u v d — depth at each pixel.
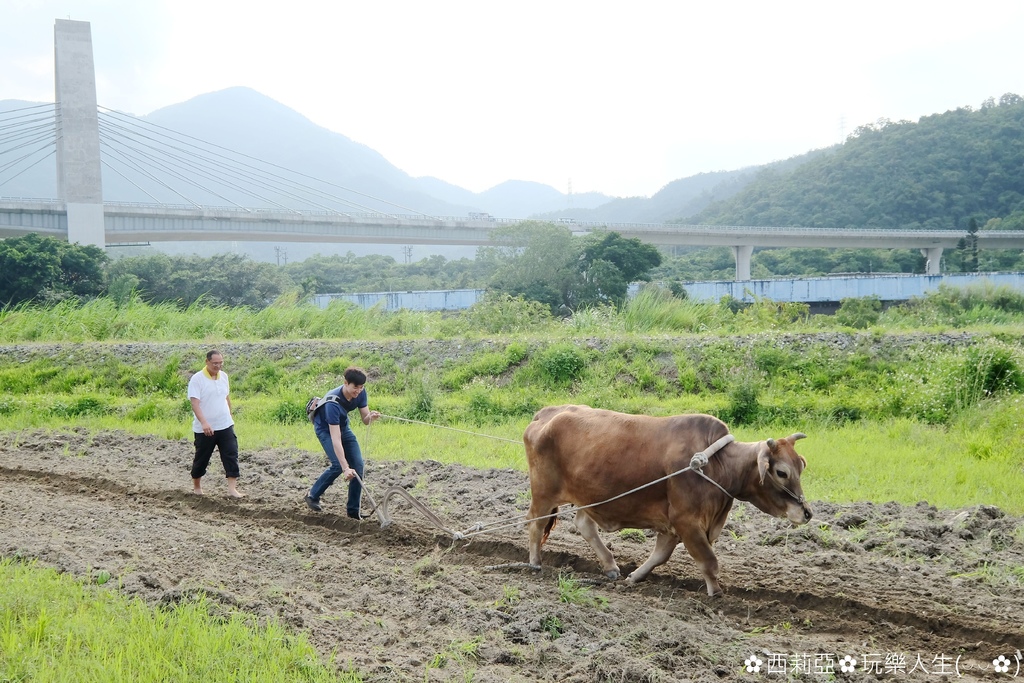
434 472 11.32
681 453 6.97
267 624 6.19
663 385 17.45
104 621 5.98
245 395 19.36
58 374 20.94
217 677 5.28
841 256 104.44
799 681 5.66
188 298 58.38
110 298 29.06
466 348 20.36
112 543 8.25
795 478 6.76
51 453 12.88
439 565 7.89
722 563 7.87
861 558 7.91
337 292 80.00
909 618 6.68
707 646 6.14
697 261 110.50
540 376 18.61
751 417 15.19
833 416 15.24
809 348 17.81
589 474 7.27
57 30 73.12
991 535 8.34
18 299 45.44
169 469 11.77
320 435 9.41
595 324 23.36
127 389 20.17
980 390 15.14
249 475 11.34
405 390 18.72
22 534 8.46
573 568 8.00
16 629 5.87
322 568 7.77
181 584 7.02
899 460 11.86
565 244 51.88
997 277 58.03
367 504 9.91
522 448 13.16
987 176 135.25
